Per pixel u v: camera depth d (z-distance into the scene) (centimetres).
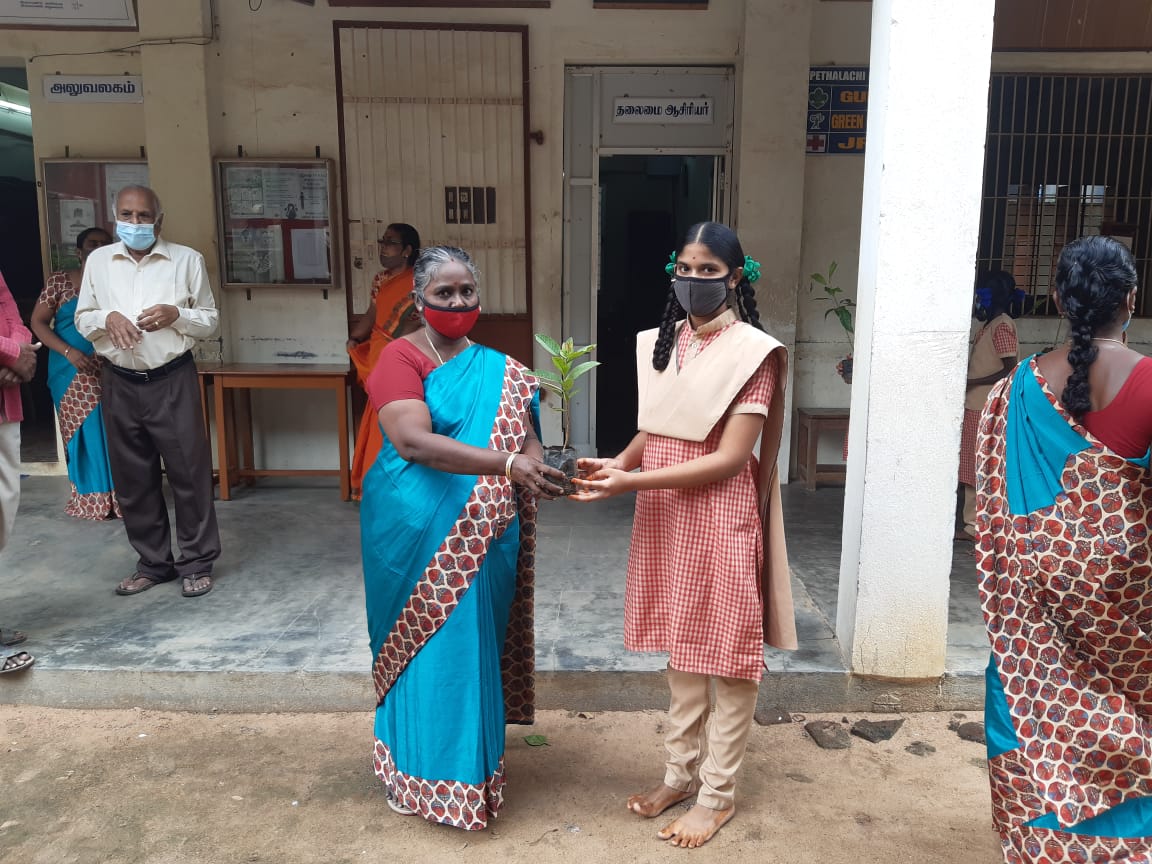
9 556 422
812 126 541
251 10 524
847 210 550
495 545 229
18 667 303
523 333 564
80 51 530
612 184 886
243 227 542
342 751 281
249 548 435
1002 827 194
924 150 267
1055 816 182
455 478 221
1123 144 541
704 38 532
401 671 231
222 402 515
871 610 297
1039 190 548
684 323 233
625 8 528
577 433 586
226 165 534
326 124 537
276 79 532
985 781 266
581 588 379
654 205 890
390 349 225
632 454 242
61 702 307
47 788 260
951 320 276
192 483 370
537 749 282
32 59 530
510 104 536
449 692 224
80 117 537
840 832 241
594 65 544
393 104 533
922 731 294
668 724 299
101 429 465
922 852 232
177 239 534
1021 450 185
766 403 213
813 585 382
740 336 216
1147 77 534
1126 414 172
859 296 294
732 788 238
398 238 468
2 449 318
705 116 552
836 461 580
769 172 528
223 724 298
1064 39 522
